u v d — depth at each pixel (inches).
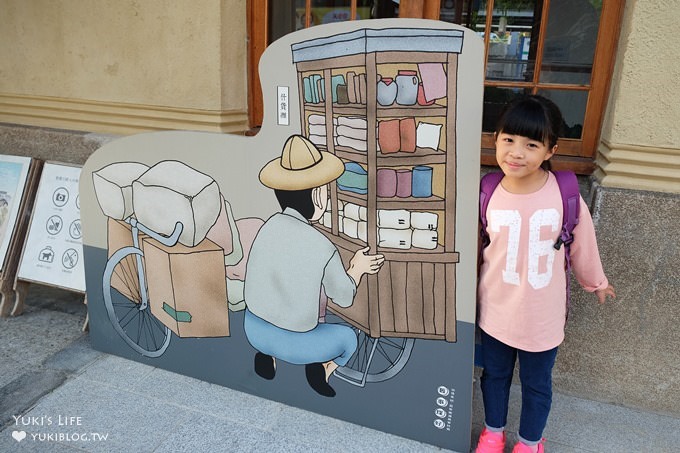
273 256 98.5
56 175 130.9
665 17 90.7
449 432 93.1
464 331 88.4
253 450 92.4
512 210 78.3
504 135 74.0
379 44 83.0
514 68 109.3
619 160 97.8
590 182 105.4
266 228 98.0
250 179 97.0
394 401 95.4
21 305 135.6
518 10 106.2
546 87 108.0
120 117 132.8
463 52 79.5
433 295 89.0
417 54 81.6
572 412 104.1
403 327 92.0
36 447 91.7
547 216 76.8
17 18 135.5
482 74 79.4
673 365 101.2
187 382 110.4
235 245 101.2
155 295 111.0
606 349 103.9
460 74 80.4
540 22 105.7
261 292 101.0
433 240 87.2
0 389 105.9
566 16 104.3
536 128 71.1
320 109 89.0
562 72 107.3
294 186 94.0
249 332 103.8
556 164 107.7
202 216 102.6
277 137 93.1
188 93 123.4
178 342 111.2
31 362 115.4
